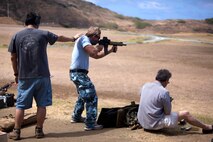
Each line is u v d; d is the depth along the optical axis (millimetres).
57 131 6684
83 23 125750
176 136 6504
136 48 30938
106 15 150500
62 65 16953
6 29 48844
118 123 6965
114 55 23453
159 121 6539
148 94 6652
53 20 114125
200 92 11961
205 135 6629
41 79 6027
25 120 6918
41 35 6000
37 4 115562
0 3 104250
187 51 30625
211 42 48969
